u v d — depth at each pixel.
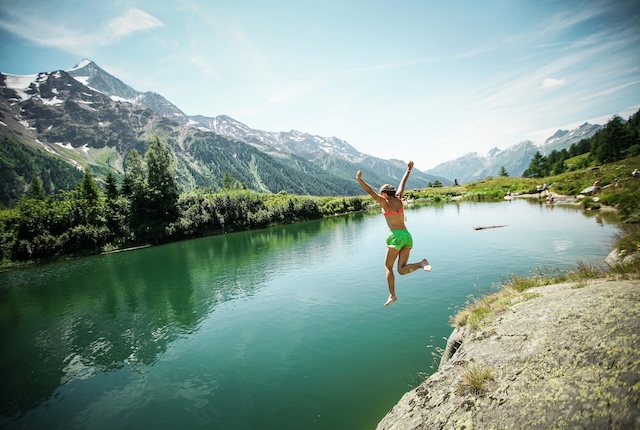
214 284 31.62
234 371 15.11
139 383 15.18
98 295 32.31
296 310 22.00
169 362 16.92
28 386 16.03
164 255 54.66
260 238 65.75
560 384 5.33
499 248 31.11
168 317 23.89
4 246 59.75
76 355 19.05
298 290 26.55
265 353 16.44
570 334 6.42
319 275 30.64
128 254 60.69
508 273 23.28
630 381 4.61
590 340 5.91
